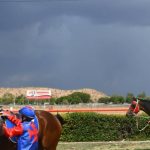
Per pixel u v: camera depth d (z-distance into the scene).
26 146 10.06
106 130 20.59
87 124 20.42
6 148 10.04
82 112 21.00
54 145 11.07
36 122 10.41
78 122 20.34
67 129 20.23
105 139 20.50
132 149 18.42
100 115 20.69
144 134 20.95
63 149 18.66
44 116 10.89
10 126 9.98
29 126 10.17
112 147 19.20
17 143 10.07
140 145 19.55
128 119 20.78
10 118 10.02
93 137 20.41
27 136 10.08
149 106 17.03
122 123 20.77
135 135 20.89
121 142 19.61
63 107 37.28
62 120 11.66
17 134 9.97
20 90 95.06
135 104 17.14
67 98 61.97
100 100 68.69
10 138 9.96
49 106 37.62
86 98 68.62
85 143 19.38
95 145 19.41
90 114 20.61
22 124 10.12
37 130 10.37
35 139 10.25
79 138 20.27
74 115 20.39
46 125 10.78
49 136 10.84
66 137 20.16
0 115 10.03
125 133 20.81
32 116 10.34
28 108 10.40
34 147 10.27
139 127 20.84
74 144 19.20
